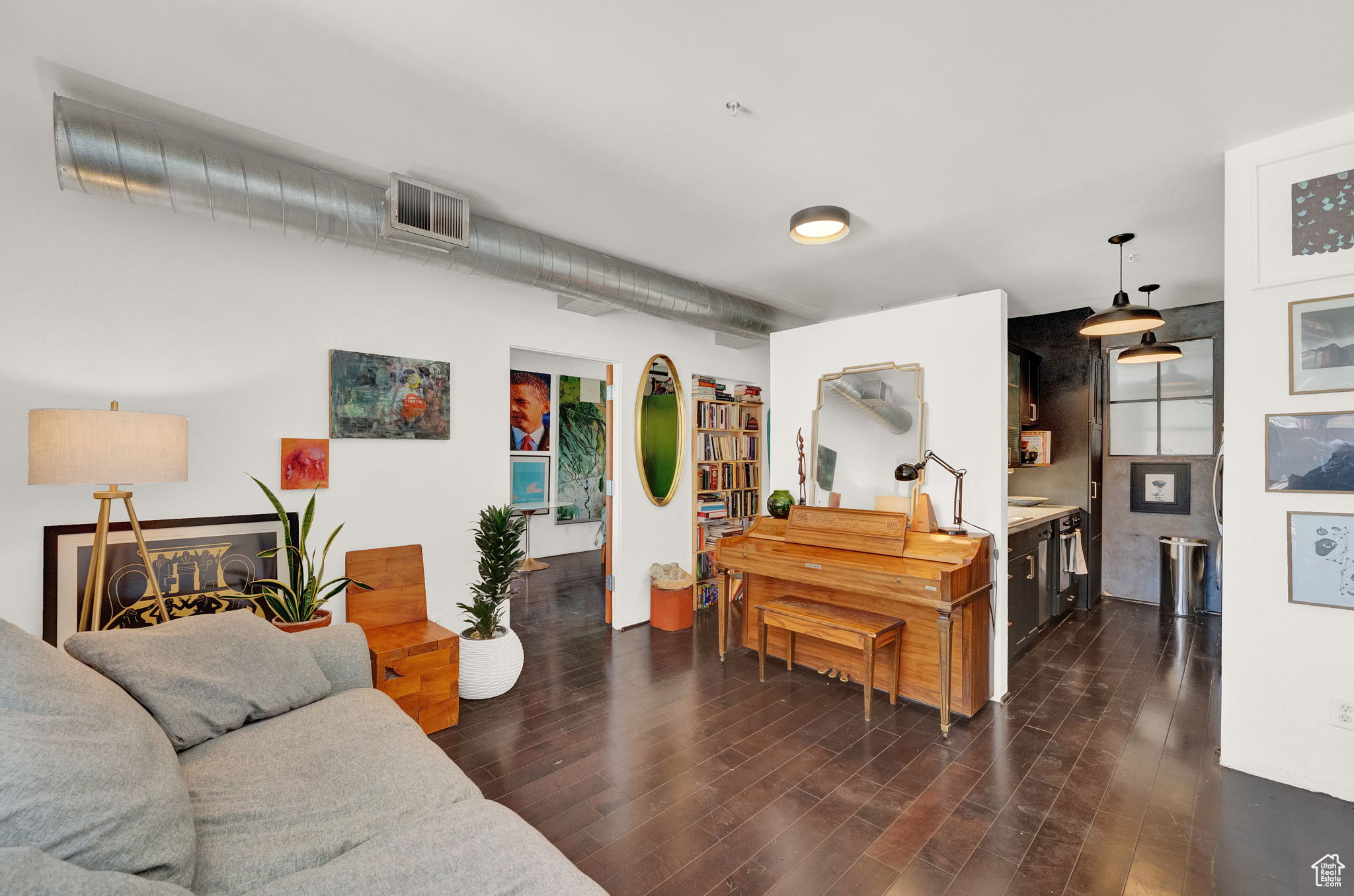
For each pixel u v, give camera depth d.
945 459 3.49
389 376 3.35
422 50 1.88
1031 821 2.17
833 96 2.13
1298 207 2.37
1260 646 2.47
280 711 1.96
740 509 5.67
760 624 3.51
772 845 2.03
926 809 2.24
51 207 2.42
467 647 3.19
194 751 1.70
